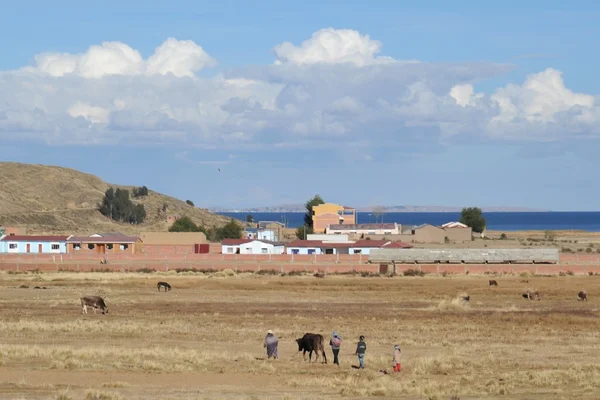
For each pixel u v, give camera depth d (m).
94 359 63.53
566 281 146.62
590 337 86.81
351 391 52.19
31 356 63.84
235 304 117.44
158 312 106.38
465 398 50.22
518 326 96.12
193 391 51.75
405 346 78.12
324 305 117.56
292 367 63.78
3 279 144.75
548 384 55.81
